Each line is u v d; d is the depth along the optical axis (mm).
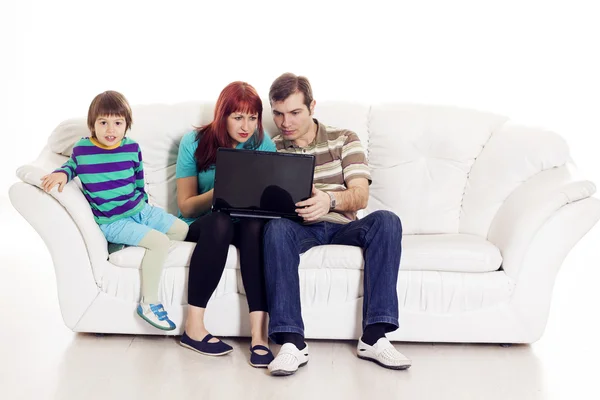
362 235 2766
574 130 4500
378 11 4516
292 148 3016
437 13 4484
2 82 4895
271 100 2928
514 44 4477
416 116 3264
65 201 2744
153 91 4711
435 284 2801
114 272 2812
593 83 4461
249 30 4594
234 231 2803
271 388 2471
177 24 4633
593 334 3080
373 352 2670
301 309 2793
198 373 2580
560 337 3039
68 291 2809
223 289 2801
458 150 3211
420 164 3229
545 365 2732
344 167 3000
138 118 3197
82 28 4746
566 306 3469
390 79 4562
